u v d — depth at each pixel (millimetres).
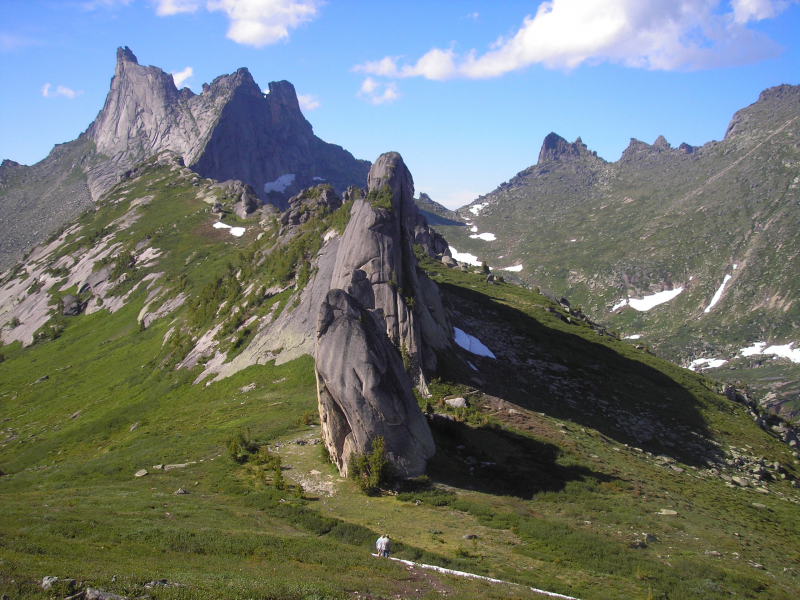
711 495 52906
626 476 51281
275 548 27781
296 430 52969
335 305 46031
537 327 99375
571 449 54969
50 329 143500
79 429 73688
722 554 37125
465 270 142500
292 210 114688
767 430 87188
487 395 65938
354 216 74250
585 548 33781
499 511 39000
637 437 68250
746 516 48750
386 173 77688
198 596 20031
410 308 66812
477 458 49375
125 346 115688
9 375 120750
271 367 73500
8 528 27516
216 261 141250
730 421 82375
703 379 98625
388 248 70125
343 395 43125
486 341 84938
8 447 75375
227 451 47844
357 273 66938
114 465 46625
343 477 42625
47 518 29578
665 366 99125
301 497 38719
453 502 39531
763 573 34969
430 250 151625
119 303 142500
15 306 170125
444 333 76562
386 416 43188
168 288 132625
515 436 55562
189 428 58594
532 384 74625
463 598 23609
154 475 43250
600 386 80438
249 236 163000
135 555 25109
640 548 35844
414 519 36094
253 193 193375
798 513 53562
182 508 34031
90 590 19156
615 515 41344
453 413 58500
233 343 83125
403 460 42938
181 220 180000
